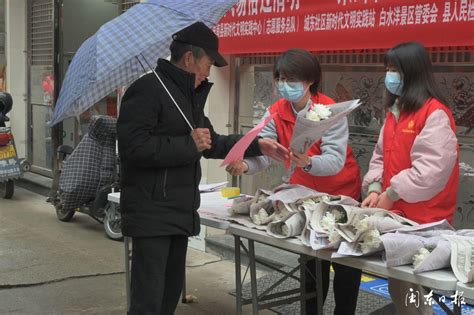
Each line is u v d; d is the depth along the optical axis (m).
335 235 2.41
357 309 3.85
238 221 2.95
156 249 2.72
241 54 5.24
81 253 5.20
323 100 3.04
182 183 2.75
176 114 2.69
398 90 2.67
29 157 8.77
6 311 3.92
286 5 4.43
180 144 2.66
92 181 5.72
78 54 2.72
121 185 2.81
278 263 4.64
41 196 7.72
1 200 7.42
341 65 4.48
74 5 7.82
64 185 5.75
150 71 2.93
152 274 2.73
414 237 2.26
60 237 5.72
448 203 2.61
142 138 2.61
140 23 2.68
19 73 8.73
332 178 3.11
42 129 8.41
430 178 2.43
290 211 2.67
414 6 3.60
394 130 2.74
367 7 3.86
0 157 7.21
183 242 2.92
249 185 5.31
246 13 4.78
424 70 2.60
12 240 5.58
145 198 2.70
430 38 3.54
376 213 2.47
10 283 4.40
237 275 3.12
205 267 4.94
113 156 5.75
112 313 3.93
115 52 2.58
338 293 3.28
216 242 5.19
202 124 2.94
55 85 7.79
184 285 4.15
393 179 2.53
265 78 5.05
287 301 3.27
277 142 3.10
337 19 4.06
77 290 4.34
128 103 2.64
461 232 2.38
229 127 5.41
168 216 2.71
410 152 2.59
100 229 6.05
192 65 2.70
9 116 8.70
